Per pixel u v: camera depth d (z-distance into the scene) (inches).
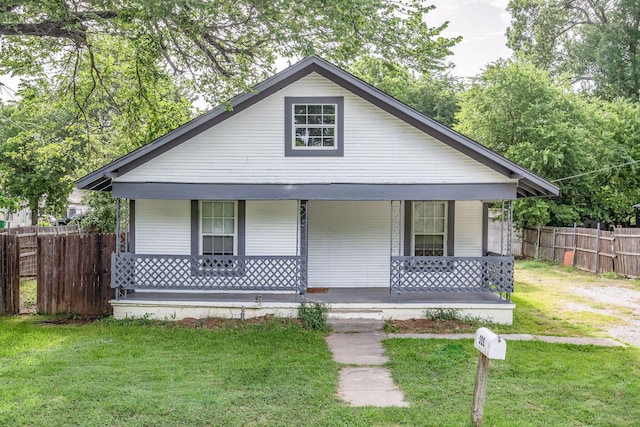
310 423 216.5
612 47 1358.3
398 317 425.1
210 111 438.6
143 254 440.8
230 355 321.7
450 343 353.4
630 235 696.4
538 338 375.9
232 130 447.5
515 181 432.5
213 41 394.9
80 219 904.9
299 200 438.9
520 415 228.2
